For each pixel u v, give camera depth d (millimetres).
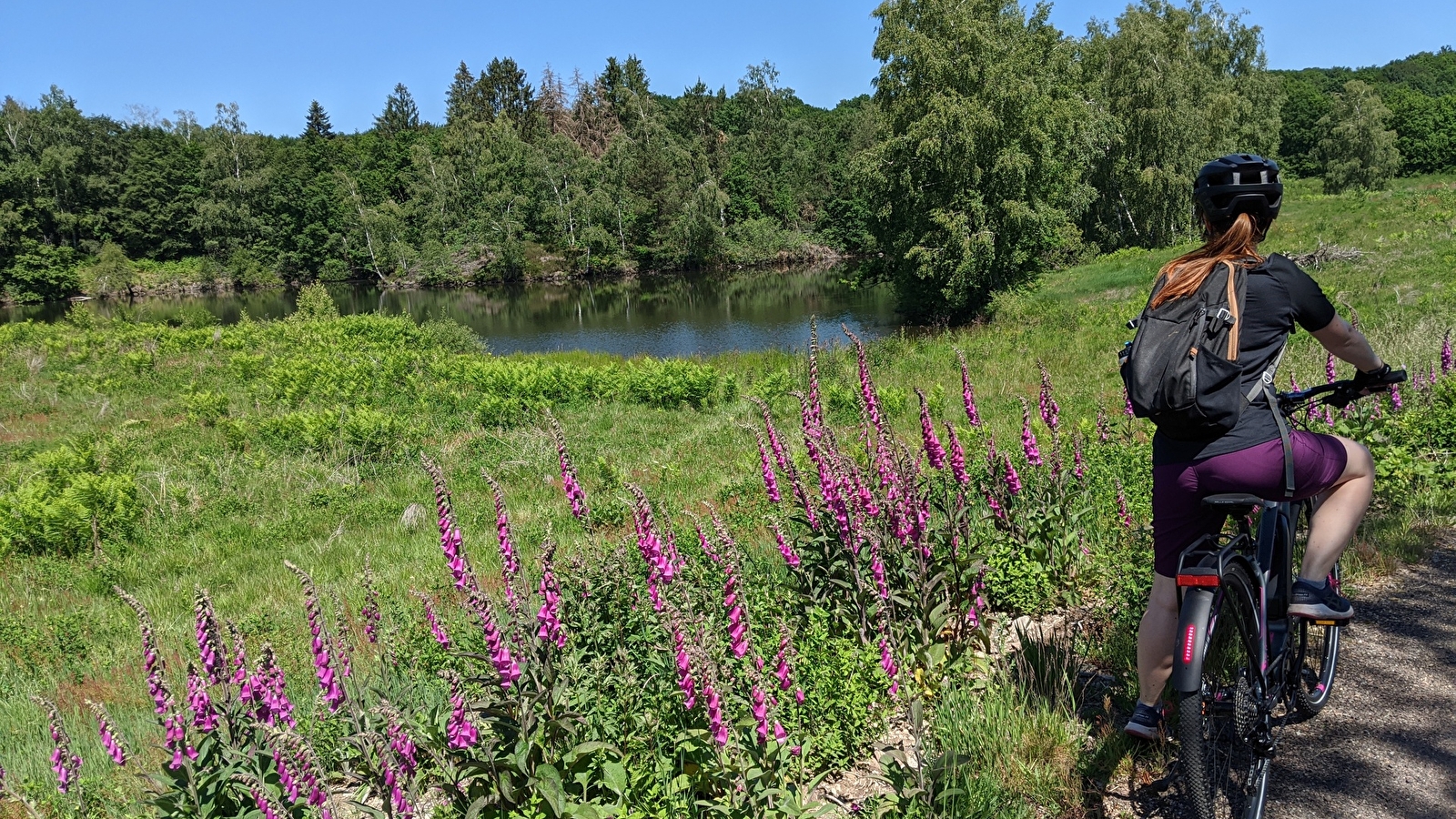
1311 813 2936
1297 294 2893
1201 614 2715
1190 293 2941
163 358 31875
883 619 3818
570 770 3021
